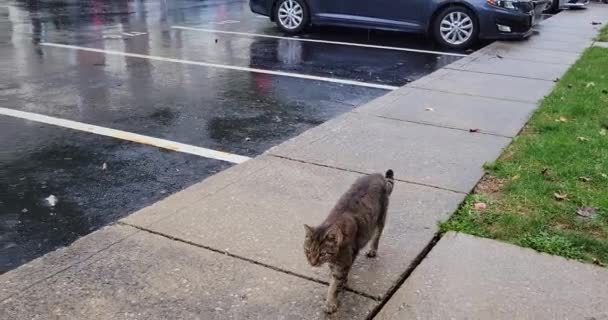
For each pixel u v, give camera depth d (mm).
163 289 3340
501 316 3195
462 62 9945
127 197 4770
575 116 6844
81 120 6652
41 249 3967
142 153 5719
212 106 7359
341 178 4965
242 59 10273
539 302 3324
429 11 11891
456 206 4465
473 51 11680
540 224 4148
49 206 4582
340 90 8344
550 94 7840
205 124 6652
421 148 5730
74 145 5867
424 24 12008
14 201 4648
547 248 3873
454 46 11922
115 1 18297
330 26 13789
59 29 12820
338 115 7145
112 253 3705
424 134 6156
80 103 7309
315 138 5949
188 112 7074
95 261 3613
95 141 5996
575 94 7762
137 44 11398
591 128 6320
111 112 6980
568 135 6047
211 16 15656
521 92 8039
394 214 4316
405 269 3619
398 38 12875
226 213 4277
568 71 9297
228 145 6020
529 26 12164
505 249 3869
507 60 10180
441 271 3604
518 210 4383
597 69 9406
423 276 3551
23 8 16047
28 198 4707
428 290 3410
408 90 8016
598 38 12781
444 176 5035
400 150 5660
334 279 3133
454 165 5293
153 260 3633
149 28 13359
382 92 8305
